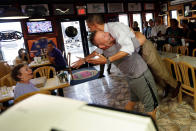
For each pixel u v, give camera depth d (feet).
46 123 1.22
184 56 10.52
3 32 18.72
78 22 21.93
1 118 1.35
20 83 6.23
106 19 23.49
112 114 1.26
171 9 28.48
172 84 7.71
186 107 8.41
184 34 13.98
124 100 10.27
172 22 14.43
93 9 22.44
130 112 1.27
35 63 16.87
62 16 20.83
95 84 14.43
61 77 8.14
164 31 19.61
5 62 16.43
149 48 5.82
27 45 19.74
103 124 1.16
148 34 22.40
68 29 21.52
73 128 1.15
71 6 21.07
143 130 1.07
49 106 1.44
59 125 1.19
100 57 3.99
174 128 6.95
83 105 1.43
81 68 22.59
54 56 16.17
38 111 1.38
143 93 5.73
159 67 6.34
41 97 1.64
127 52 4.02
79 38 22.41
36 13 19.33
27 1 18.63
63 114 1.31
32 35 19.75
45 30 20.20
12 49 19.43
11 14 8.75
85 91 12.96
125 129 1.10
